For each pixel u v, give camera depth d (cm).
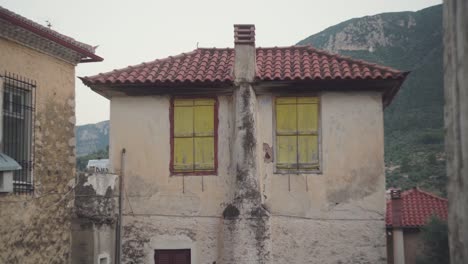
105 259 1195
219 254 1234
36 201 1021
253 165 1194
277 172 1249
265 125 1263
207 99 1292
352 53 9469
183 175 1270
